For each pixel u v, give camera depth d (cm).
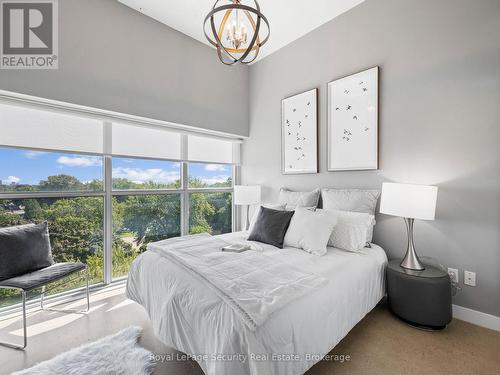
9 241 193
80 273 260
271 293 126
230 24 182
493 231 187
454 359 156
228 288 129
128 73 272
